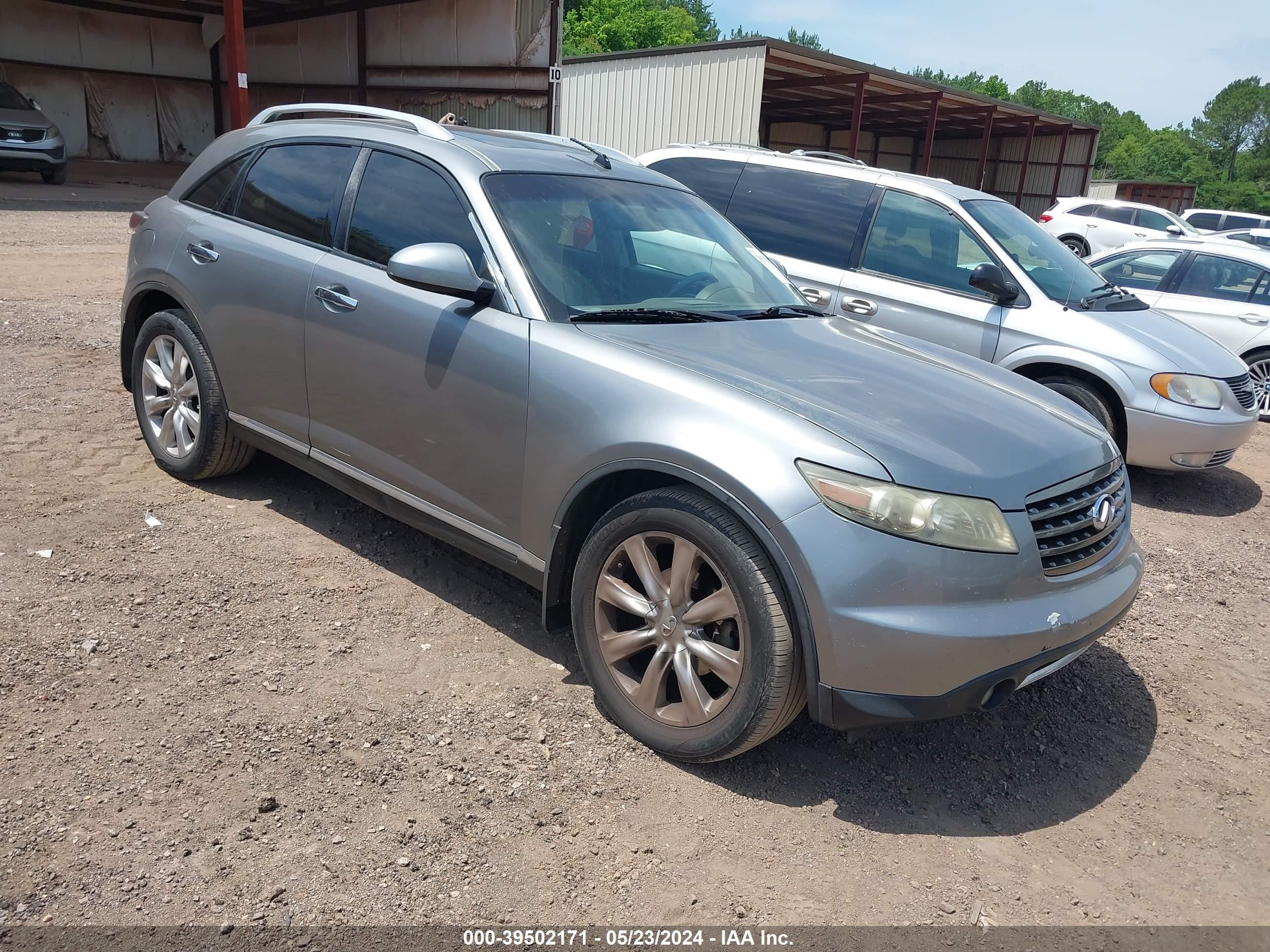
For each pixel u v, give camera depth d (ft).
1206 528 19.63
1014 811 9.71
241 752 9.12
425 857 8.07
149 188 70.33
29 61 86.89
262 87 92.32
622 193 13.16
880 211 21.93
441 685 10.64
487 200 11.48
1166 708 12.10
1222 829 9.73
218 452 14.71
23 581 11.75
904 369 11.34
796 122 114.73
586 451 9.81
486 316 10.84
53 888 7.30
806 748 10.33
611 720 10.30
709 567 9.20
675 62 59.93
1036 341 20.11
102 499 14.43
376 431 12.06
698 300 12.33
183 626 11.21
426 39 71.61
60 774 8.54
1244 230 64.03
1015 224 22.31
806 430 8.87
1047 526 9.36
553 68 63.62
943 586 8.45
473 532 11.21
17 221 44.86
